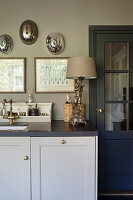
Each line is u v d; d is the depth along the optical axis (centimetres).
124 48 253
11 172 175
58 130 177
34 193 175
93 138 172
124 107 255
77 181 175
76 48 248
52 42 243
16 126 215
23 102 248
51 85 249
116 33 250
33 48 247
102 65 251
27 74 249
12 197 176
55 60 248
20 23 246
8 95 250
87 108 253
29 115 234
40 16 246
